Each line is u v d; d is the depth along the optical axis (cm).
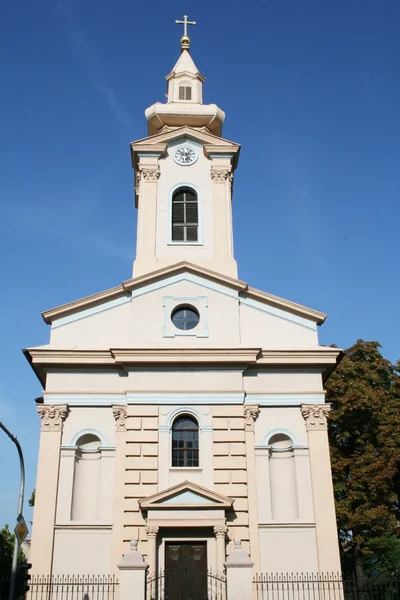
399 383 4119
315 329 3130
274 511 2858
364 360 4331
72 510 2781
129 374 2969
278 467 2945
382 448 3841
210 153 3622
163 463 2828
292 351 3027
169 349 2969
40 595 2605
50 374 2984
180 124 3816
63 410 2916
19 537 2070
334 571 2680
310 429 2938
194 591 2628
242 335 3106
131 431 2873
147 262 3341
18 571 2059
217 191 3556
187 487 2725
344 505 3756
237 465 2836
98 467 2894
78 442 2911
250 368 3034
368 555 3656
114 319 3105
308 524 2769
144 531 2695
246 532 2720
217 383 2977
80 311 3108
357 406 3966
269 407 2988
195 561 2678
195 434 2919
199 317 3125
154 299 3136
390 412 4012
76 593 2617
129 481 2781
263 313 3155
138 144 3603
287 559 2709
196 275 3200
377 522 3641
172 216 3506
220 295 3164
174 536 2702
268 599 2522
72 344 3038
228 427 2908
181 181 3578
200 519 2688
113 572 2645
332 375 4184
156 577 2445
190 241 3431
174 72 4025
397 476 3844
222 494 2773
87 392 2958
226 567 2183
